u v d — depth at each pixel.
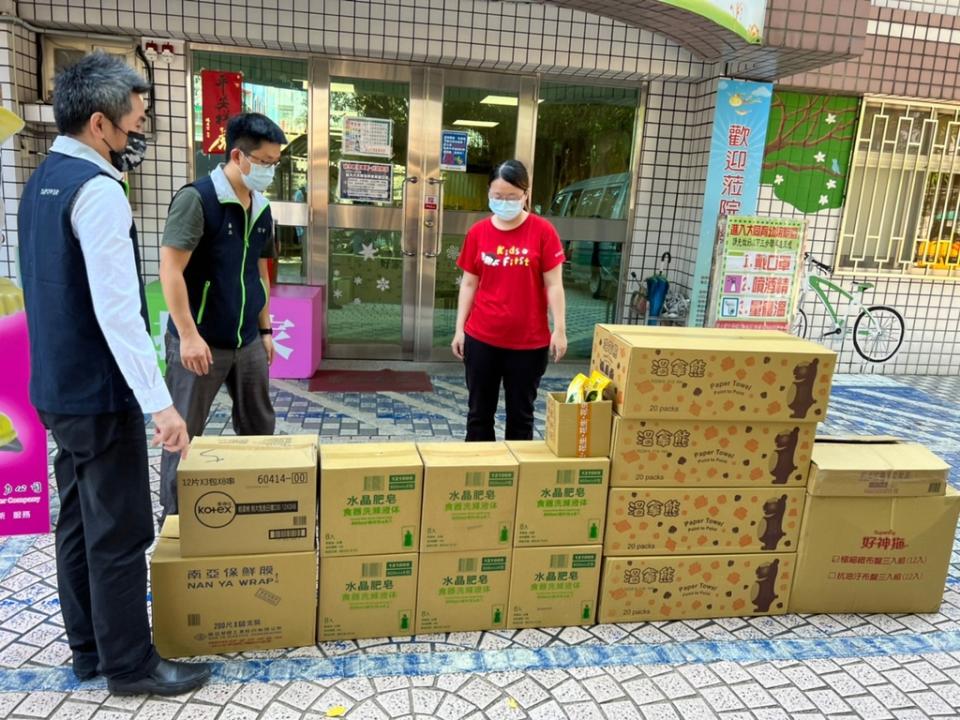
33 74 4.77
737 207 5.46
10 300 2.50
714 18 4.05
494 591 2.41
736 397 2.35
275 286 5.40
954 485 3.89
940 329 6.38
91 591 1.93
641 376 2.29
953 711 2.15
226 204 2.61
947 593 2.84
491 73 5.42
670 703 2.12
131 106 1.79
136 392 1.78
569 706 2.09
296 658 2.24
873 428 4.84
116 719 1.94
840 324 6.25
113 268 1.71
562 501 2.37
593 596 2.48
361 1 4.89
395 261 5.66
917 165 6.05
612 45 5.21
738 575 2.54
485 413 3.27
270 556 2.20
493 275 3.11
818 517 2.51
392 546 2.29
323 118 5.29
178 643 2.20
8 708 1.97
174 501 2.78
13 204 4.59
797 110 5.74
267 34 4.84
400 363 5.77
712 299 4.37
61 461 1.96
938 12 5.61
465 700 2.09
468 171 5.59
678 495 2.44
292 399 4.73
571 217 5.77
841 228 6.02
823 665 2.33
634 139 5.69
